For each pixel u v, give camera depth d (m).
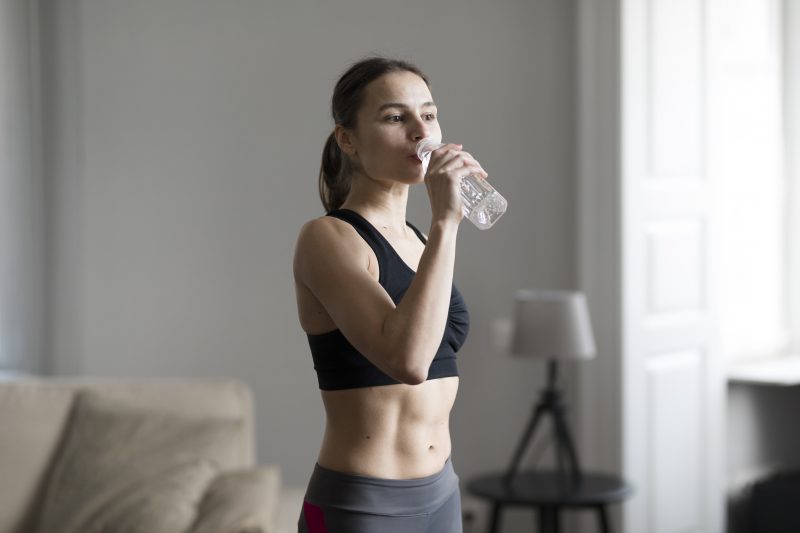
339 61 4.23
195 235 4.34
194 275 4.35
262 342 4.32
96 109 4.36
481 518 4.25
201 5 4.30
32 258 4.34
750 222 4.72
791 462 4.73
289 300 4.30
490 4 4.18
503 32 4.18
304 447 4.30
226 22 4.30
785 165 4.86
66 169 4.38
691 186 4.09
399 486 1.37
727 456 4.43
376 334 1.28
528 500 3.50
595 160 3.93
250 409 3.51
